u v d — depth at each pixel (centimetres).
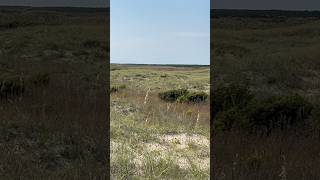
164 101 1416
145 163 642
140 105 1172
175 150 725
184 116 1025
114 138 754
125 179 601
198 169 626
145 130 852
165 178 612
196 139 817
